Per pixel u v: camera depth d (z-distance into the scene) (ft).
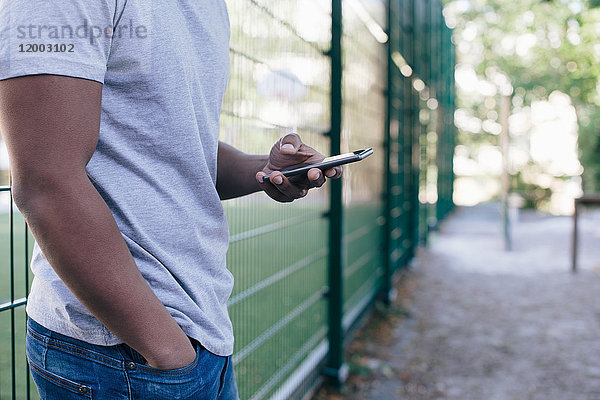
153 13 2.56
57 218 2.13
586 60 50.96
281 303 7.74
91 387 2.62
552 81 54.65
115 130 2.57
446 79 44.14
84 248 2.17
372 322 14.33
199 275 2.88
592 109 52.90
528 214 50.44
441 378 10.99
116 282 2.24
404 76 19.29
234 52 5.71
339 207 9.63
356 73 11.76
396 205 18.79
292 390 8.12
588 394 10.39
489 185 71.67
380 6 14.49
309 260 8.93
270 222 7.13
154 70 2.55
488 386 10.68
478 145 70.08
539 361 12.03
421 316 15.28
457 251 27.55
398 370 11.27
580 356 12.34
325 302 9.91
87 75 2.24
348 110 10.96
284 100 7.25
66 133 2.17
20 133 2.14
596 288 19.10
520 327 14.48
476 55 60.23
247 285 6.53
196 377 2.62
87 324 2.58
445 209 44.37
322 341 9.88
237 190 3.74
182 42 2.71
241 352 6.40
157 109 2.60
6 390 7.78
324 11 9.06
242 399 6.54
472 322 14.85
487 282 20.01
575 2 42.55
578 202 22.36
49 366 2.71
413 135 22.58
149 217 2.65
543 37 53.52
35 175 2.13
